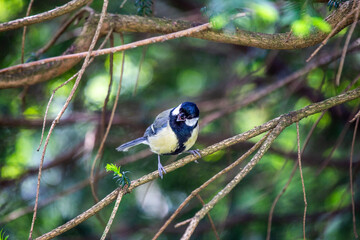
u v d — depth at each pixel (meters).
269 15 4.81
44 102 11.39
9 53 10.26
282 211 10.78
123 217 11.52
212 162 11.45
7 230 9.65
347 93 6.53
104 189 11.03
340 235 9.32
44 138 11.64
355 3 6.11
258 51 10.98
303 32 5.39
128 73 12.30
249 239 10.74
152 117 12.20
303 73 10.26
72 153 11.48
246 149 11.70
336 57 9.01
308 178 11.01
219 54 13.71
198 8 11.95
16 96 11.09
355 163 10.58
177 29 7.81
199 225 11.22
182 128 8.41
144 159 11.46
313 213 10.47
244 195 11.27
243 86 12.99
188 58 13.63
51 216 10.61
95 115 11.80
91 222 10.94
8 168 11.05
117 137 11.75
